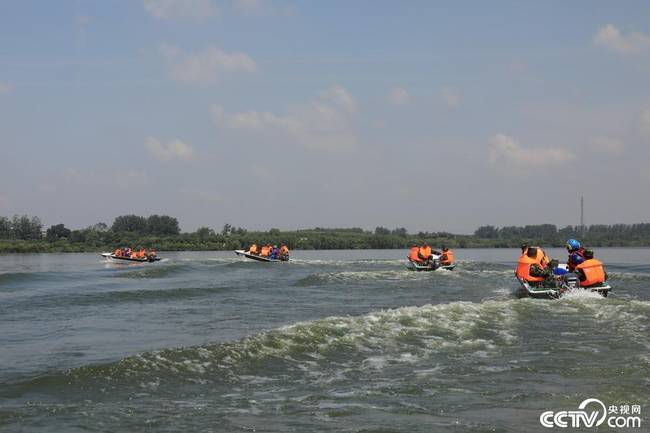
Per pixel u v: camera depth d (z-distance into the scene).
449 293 23.92
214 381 9.28
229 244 115.62
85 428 7.23
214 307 19.77
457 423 7.45
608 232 142.00
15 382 9.27
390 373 9.83
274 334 11.97
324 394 8.69
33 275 36.88
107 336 14.12
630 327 13.77
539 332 13.16
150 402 8.29
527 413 7.85
